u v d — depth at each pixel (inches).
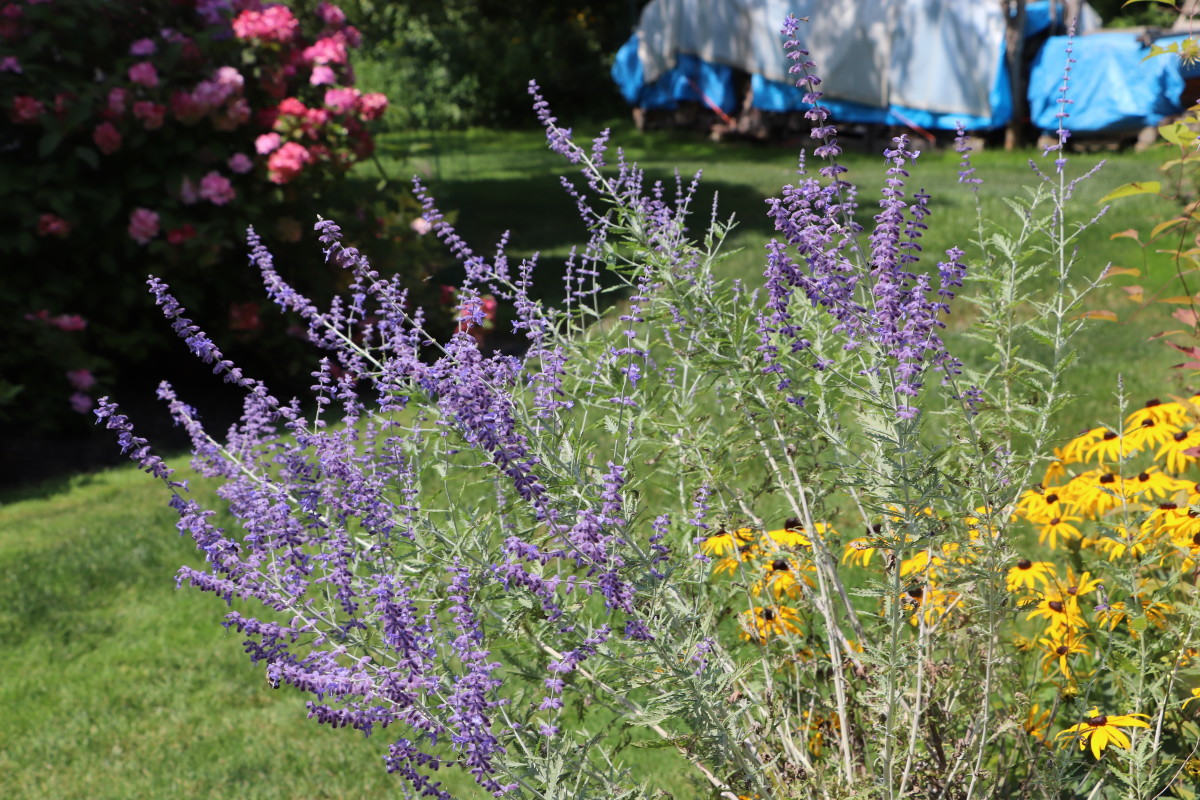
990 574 94.1
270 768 160.9
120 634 203.0
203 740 170.1
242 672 189.2
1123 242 378.6
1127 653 110.7
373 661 89.8
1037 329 102.2
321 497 90.1
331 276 351.3
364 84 1112.8
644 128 1032.2
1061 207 105.6
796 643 116.2
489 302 323.3
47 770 164.6
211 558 84.6
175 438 317.7
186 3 362.3
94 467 302.0
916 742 106.1
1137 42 700.0
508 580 83.2
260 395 91.4
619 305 345.1
